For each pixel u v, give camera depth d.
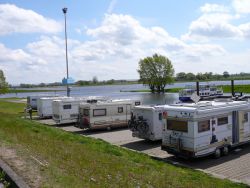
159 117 20.66
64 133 22.72
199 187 10.27
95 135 24.64
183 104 17.08
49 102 36.34
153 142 21.25
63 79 43.78
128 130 26.73
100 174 10.16
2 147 12.69
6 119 28.27
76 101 31.23
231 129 17.36
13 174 8.73
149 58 113.44
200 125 15.56
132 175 10.73
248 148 18.56
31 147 13.54
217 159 16.31
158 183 10.05
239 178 13.02
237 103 17.97
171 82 114.56
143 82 115.81
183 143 15.87
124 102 27.88
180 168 14.05
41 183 8.15
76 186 8.23
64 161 11.53
